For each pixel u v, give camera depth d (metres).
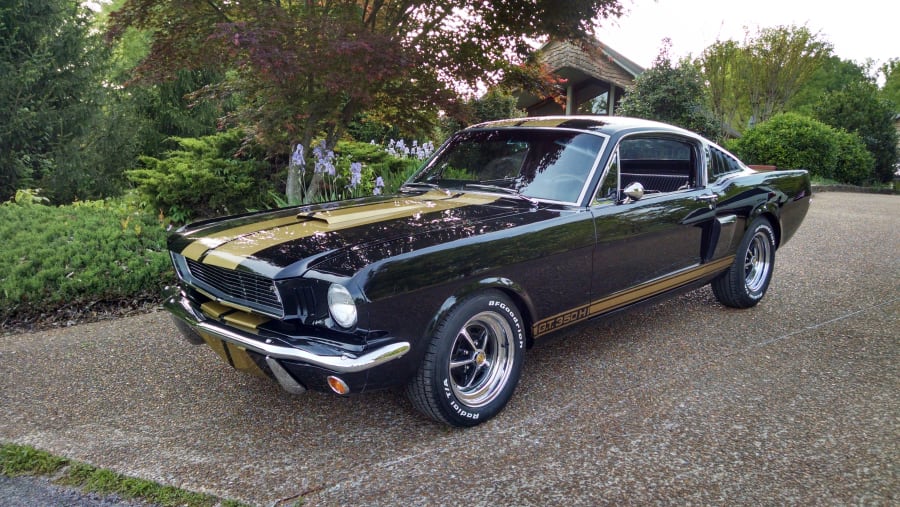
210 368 3.75
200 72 15.23
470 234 2.88
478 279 2.87
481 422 3.02
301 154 6.32
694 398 3.28
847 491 2.41
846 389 3.38
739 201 4.48
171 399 3.32
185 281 3.21
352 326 2.51
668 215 3.84
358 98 5.93
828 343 4.12
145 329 4.48
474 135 4.24
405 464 2.65
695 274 4.27
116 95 14.20
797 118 18.08
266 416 3.12
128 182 14.01
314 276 2.51
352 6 5.91
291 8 5.70
